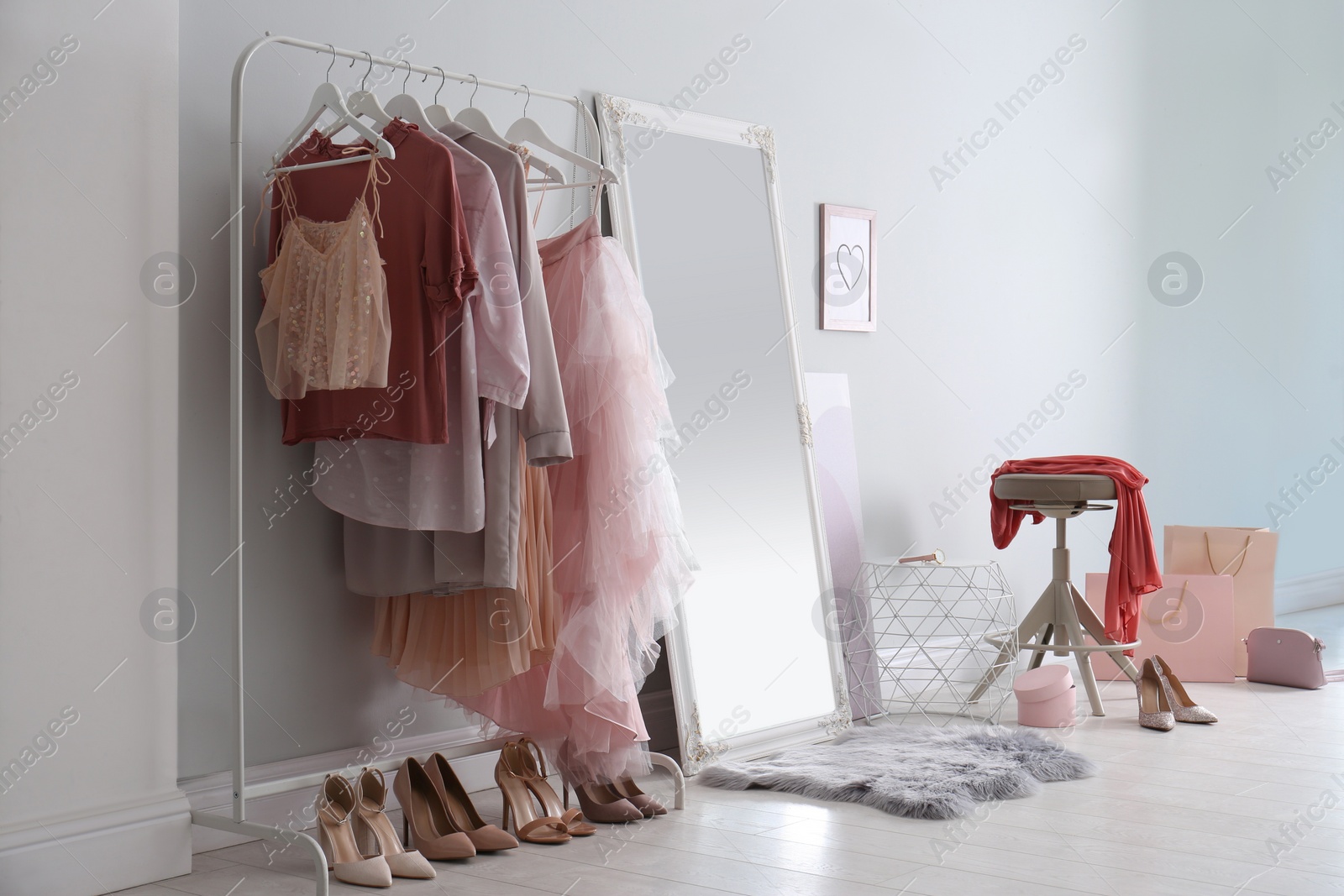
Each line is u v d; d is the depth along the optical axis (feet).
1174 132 18.84
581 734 8.54
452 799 8.36
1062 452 16.87
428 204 7.58
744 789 9.73
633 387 8.66
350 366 7.53
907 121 14.60
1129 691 13.73
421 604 8.63
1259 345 20.47
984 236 15.72
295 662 8.78
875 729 11.69
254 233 8.46
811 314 13.26
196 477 8.19
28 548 7.07
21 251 7.06
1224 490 19.88
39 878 6.97
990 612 15.40
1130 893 7.08
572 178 10.75
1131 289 18.15
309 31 8.89
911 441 14.57
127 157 7.56
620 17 11.27
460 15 9.94
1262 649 14.19
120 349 7.52
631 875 7.50
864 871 7.54
